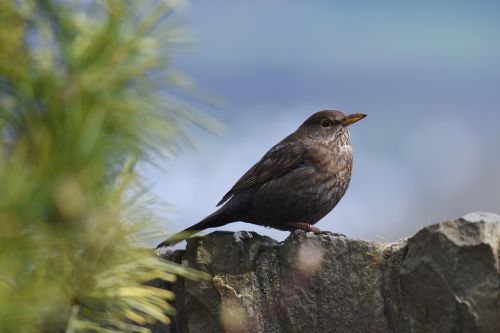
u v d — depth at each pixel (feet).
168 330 30.71
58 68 14.16
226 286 29.81
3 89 14.30
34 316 15.19
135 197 16.28
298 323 28.22
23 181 13.38
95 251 16.21
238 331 29.37
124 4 14.28
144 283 30.96
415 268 25.30
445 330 24.47
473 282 23.95
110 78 14.06
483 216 24.81
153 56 14.34
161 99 14.26
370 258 27.07
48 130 13.65
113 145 14.26
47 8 14.35
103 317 17.89
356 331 26.96
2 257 13.74
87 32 14.34
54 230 14.25
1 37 14.35
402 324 26.00
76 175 13.78
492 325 23.47
